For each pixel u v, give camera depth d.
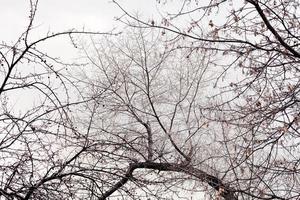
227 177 7.51
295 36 5.65
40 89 5.10
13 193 4.86
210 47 5.97
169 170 7.52
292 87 5.67
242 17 5.68
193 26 5.86
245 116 5.74
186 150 8.77
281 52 5.55
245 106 5.79
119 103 9.51
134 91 9.86
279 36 5.52
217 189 6.97
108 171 5.54
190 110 9.32
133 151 6.39
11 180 4.93
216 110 6.09
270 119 5.62
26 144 4.98
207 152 8.41
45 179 5.10
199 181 7.25
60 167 5.21
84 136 5.39
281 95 5.68
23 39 4.89
